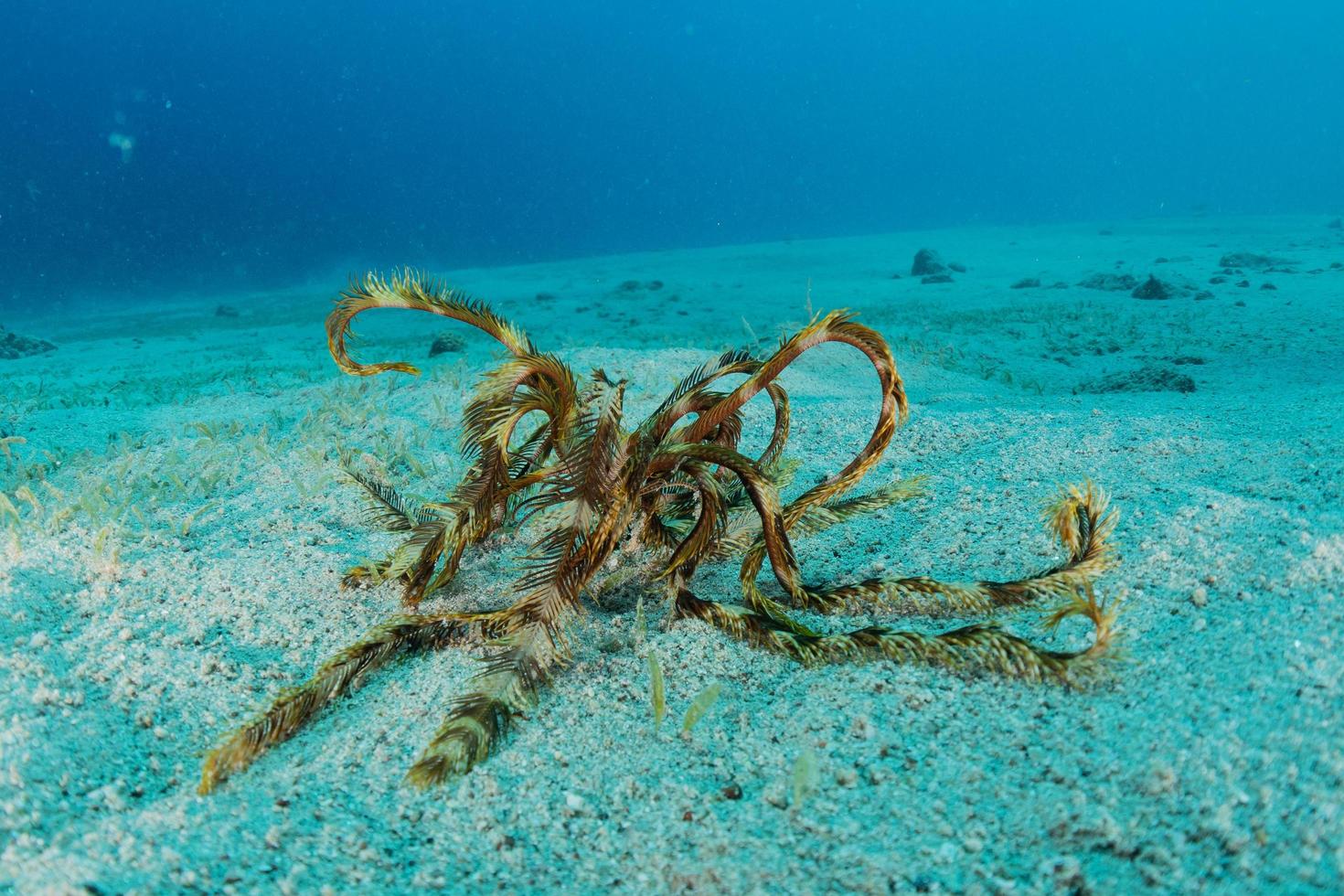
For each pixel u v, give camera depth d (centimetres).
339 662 31
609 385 30
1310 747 23
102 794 26
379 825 25
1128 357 133
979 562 39
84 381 162
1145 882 20
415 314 300
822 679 31
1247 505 39
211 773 26
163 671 33
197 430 78
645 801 26
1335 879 19
